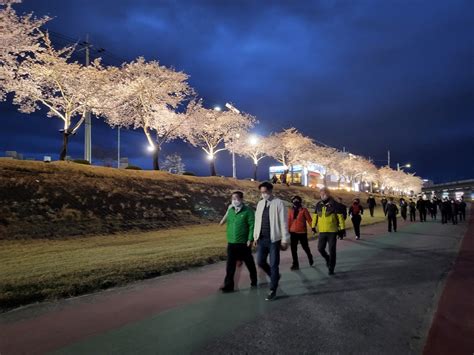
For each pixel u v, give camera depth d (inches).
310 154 2573.8
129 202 914.1
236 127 1886.1
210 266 385.1
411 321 215.3
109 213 818.8
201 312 225.3
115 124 1400.1
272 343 178.9
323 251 349.1
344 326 204.5
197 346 174.1
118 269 334.6
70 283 282.7
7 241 572.4
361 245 555.8
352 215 647.1
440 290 284.8
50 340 181.8
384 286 296.0
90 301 250.8
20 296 247.3
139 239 642.2
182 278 324.8
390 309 237.0
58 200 771.4
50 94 1099.3
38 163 904.3
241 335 188.4
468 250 498.9
